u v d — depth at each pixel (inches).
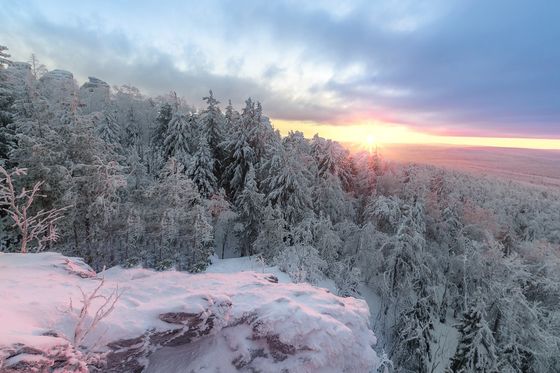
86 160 753.6
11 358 156.4
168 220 852.0
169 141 1269.7
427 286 919.7
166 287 317.1
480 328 729.6
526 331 801.6
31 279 270.2
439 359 899.4
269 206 958.4
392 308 987.3
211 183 1144.2
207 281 369.4
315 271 852.0
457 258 1078.4
